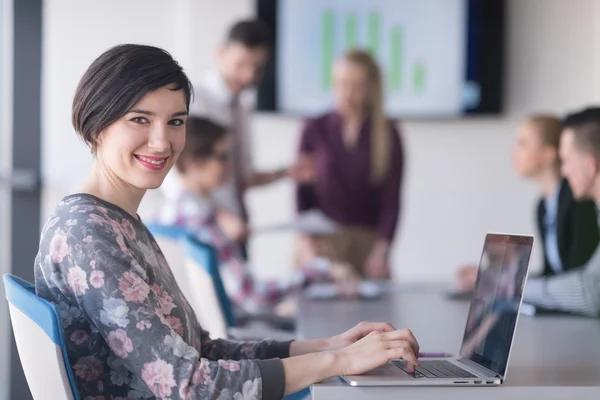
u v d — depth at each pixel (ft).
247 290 10.57
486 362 5.08
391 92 17.39
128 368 4.57
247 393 4.53
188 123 10.68
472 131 17.48
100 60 4.97
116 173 5.06
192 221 10.59
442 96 17.37
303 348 5.75
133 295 4.56
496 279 5.30
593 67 17.37
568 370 5.17
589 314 8.16
